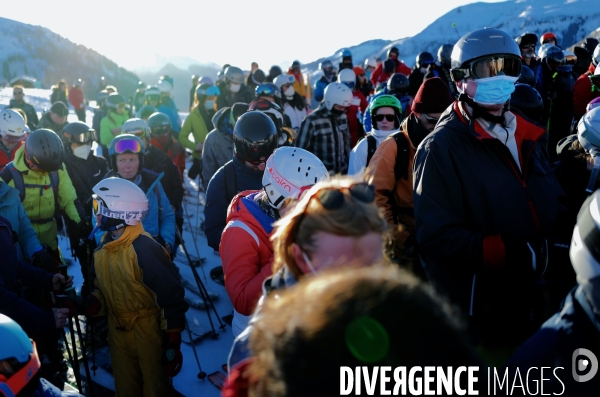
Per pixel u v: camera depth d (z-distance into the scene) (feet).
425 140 9.20
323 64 42.93
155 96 37.19
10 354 6.11
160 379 12.00
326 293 3.12
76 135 18.12
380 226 4.98
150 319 11.75
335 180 5.32
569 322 4.52
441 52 28.14
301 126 20.07
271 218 9.12
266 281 5.82
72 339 12.47
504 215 8.66
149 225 15.20
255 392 3.73
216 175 12.67
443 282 9.26
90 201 17.10
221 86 33.58
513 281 8.45
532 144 8.87
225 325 16.61
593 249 4.21
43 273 11.98
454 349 3.05
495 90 8.57
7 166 15.72
